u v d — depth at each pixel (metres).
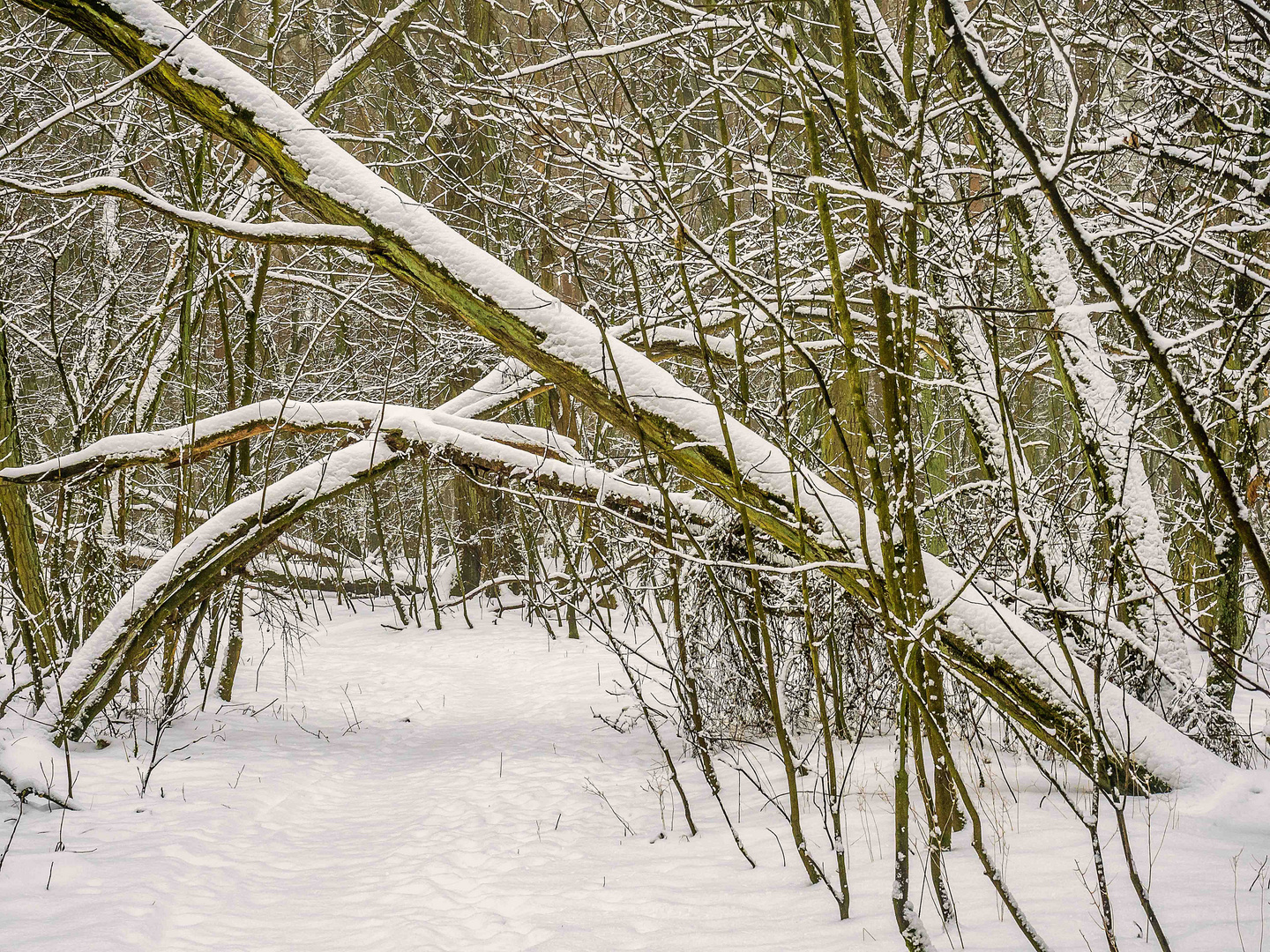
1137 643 5.52
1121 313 2.41
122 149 10.20
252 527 7.41
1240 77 4.58
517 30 14.28
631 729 9.54
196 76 5.04
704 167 6.02
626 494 6.76
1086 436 5.32
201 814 6.06
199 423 7.58
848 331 3.09
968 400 6.27
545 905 4.35
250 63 13.16
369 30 7.66
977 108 4.73
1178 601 4.93
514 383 8.71
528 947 3.79
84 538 9.04
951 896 3.52
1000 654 4.90
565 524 12.93
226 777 7.06
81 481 7.55
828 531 4.62
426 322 16.42
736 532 6.52
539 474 6.84
